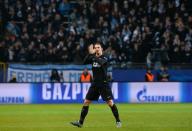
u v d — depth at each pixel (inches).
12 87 2640.3
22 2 3171.8
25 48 2925.7
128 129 1411.2
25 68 2844.5
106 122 1628.9
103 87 1418.6
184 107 2352.4
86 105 1435.8
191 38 3056.1
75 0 3341.5
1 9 3144.7
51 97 2655.0
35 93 2652.6
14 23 3095.5
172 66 2920.8
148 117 1823.3
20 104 2578.7
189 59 2957.7
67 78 2864.2
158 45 2987.2
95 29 3097.9
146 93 2704.2
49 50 2906.0
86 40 2952.8
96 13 3171.8
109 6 3221.0
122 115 1909.4
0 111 2132.1
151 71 2888.8
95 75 1423.5
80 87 2664.9
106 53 2871.6
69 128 1446.9
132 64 2893.7
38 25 3056.1
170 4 3228.3
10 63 2834.6
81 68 2871.6
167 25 3083.2
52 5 3171.8
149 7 3198.8
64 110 2185.0
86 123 1594.5
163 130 1387.8
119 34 3009.4
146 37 2994.6
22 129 1423.5
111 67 2878.9
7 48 2910.9
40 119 1756.9
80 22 3134.8
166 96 2716.5
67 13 3248.0
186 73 2913.4
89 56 1443.2
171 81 2726.4
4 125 1542.8
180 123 1592.0
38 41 2950.3
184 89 2728.8
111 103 1429.6
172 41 2987.2
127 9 3196.4
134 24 3083.2
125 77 2893.7
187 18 3171.8
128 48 2957.7
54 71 2773.1
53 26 3046.3
